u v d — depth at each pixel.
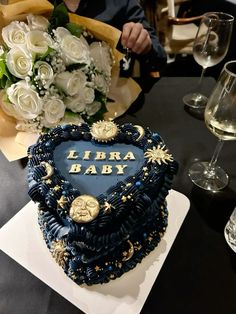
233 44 1.66
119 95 0.83
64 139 0.52
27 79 0.58
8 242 0.49
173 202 0.57
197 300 0.43
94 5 0.99
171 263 0.48
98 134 0.51
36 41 0.59
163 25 1.87
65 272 0.45
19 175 0.61
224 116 0.56
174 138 0.74
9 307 0.41
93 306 0.42
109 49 0.75
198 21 1.83
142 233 0.47
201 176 0.64
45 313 0.41
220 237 0.52
